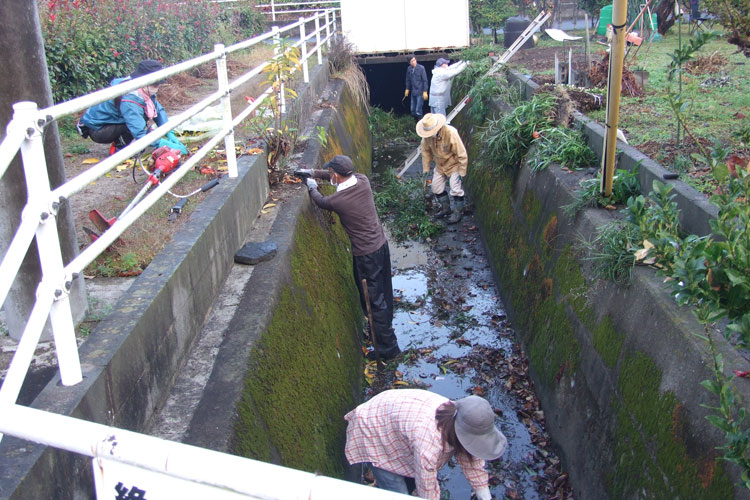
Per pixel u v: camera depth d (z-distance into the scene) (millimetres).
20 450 2277
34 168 2439
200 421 3293
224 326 4199
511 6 19562
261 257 5023
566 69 10508
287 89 6750
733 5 6738
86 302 3580
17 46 3049
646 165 5496
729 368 3328
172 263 3762
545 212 6766
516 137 8281
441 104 13656
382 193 11117
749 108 8094
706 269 3117
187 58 12805
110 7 10055
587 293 5168
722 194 3311
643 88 9359
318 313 5473
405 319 7609
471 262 9094
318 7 22578
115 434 1458
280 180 6641
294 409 4121
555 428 5340
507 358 6707
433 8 15766
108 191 5480
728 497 2973
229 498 1360
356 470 4973
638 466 3844
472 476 3604
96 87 8930
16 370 2281
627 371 4234
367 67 17344
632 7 11758
